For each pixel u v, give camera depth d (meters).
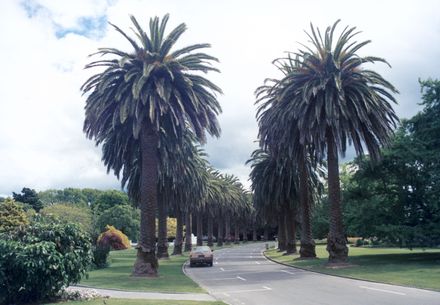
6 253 14.68
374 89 31.70
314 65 31.41
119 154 32.97
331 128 31.17
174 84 29.67
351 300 15.02
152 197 29.38
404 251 49.53
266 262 42.19
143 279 26.16
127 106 27.78
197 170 50.03
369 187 37.31
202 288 20.91
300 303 14.73
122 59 26.95
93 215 101.88
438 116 33.97
